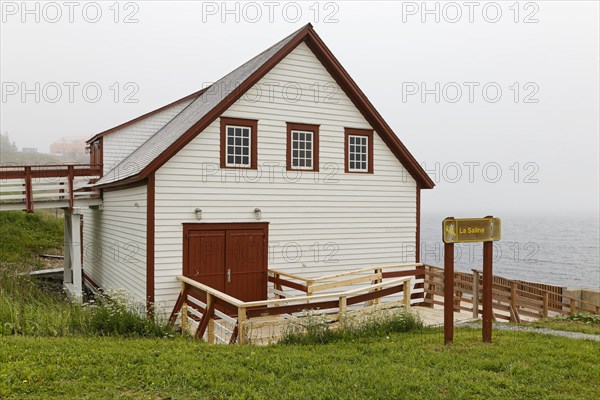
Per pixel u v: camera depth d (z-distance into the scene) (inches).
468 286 592.1
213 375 270.2
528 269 1897.1
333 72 588.1
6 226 1090.7
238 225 530.9
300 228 567.8
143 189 504.4
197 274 506.9
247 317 368.2
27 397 233.8
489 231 351.9
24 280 649.6
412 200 647.1
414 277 620.1
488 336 352.5
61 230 1167.0
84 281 891.4
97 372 268.4
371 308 438.6
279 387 254.7
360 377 268.5
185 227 502.3
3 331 371.9
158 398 240.4
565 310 645.3
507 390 253.4
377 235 617.9
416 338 366.9
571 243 3255.4
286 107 561.6
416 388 255.3
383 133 620.7
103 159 819.4
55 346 315.9
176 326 466.9
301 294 564.1
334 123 591.8
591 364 296.5
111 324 389.4
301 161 574.9
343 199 596.4
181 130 545.0
